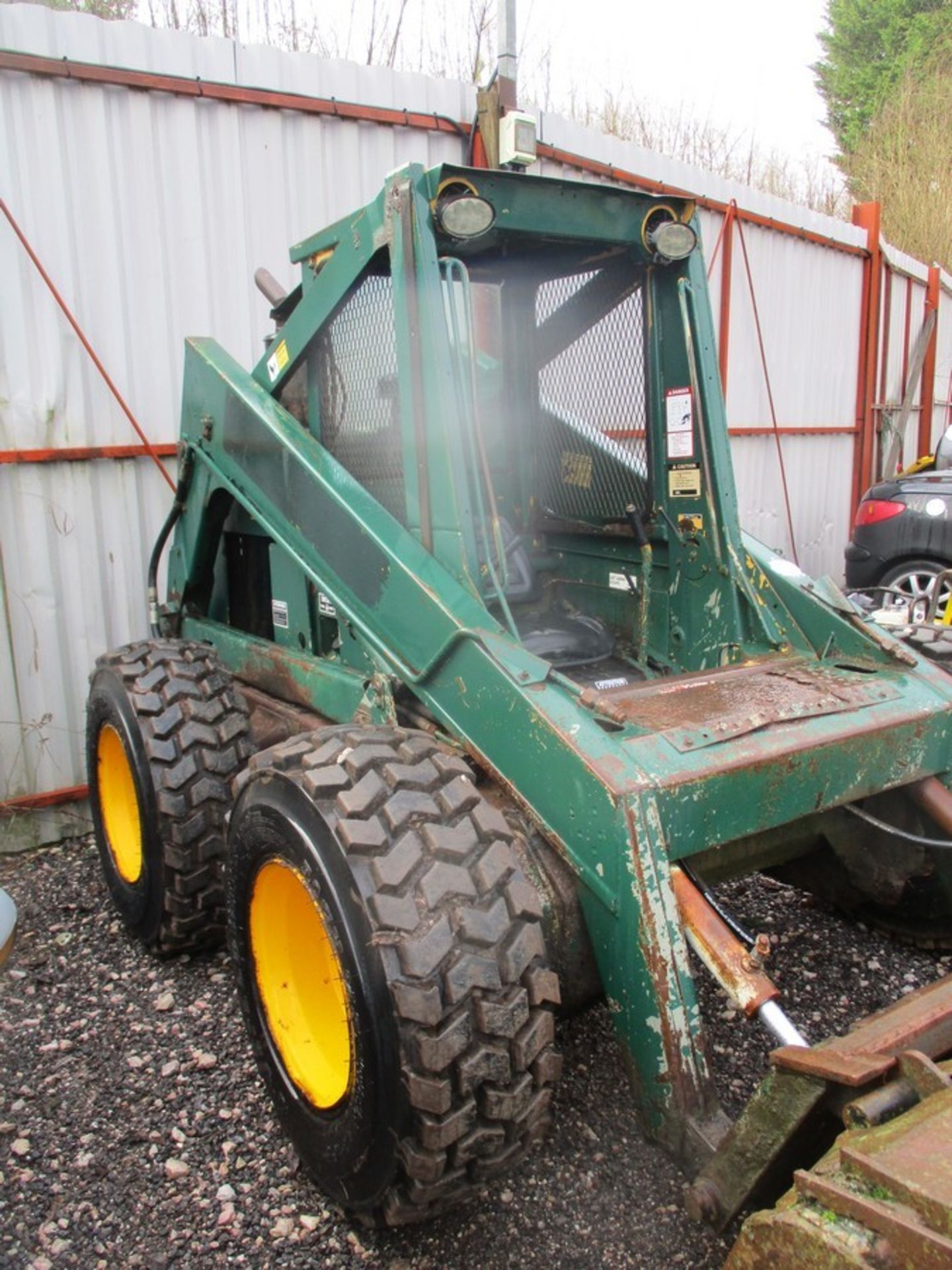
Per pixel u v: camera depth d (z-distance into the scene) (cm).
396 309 244
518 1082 181
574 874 208
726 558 272
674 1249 199
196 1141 233
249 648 341
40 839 418
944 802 244
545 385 316
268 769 214
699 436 271
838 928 314
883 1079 149
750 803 206
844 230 831
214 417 333
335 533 271
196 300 437
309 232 467
